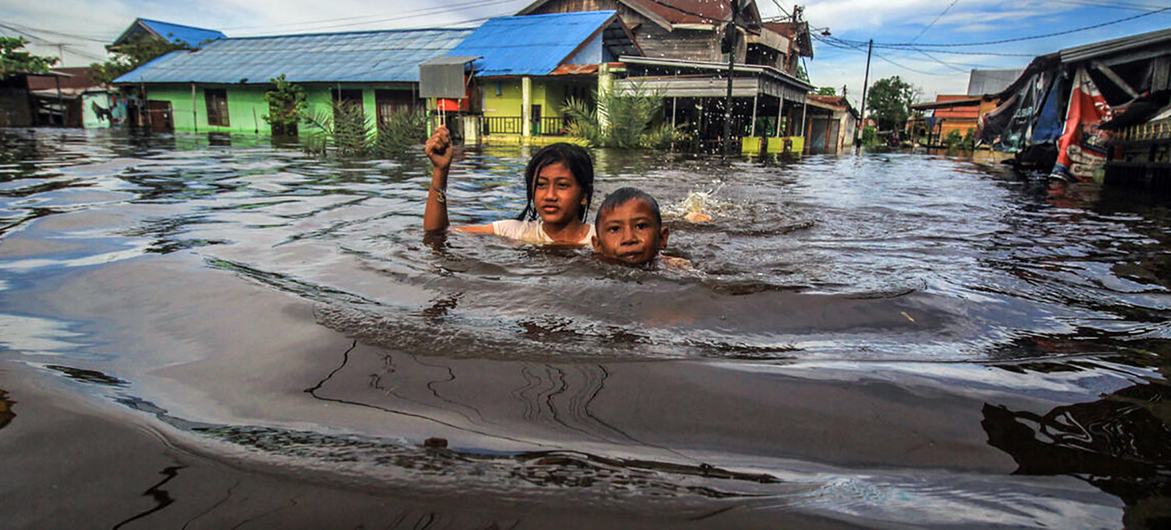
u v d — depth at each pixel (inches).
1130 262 113.2
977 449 40.0
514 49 855.7
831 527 32.1
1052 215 192.9
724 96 781.9
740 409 45.1
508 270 88.6
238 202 163.0
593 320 65.7
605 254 97.7
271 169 277.0
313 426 41.8
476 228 128.0
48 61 1376.7
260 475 35.9
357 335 59.3
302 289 75.9
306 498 33.8
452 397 46.4
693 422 43.1
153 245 103.1
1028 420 44.1
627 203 95.7
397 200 177.5
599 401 46.1
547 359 54.0
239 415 43.3
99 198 162.6
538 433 41.3
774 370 52.5
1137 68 454.9
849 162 573.9
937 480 36.6
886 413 44.9
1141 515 33.1
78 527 31.1
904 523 32.4
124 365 52.1
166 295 72.7
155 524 31.4
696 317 67.7
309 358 53.7
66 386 47.6
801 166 477.4
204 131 925.8
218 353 54.8
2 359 52.9
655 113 802.2
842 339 62.2
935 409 45.6
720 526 32.1
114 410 43.7
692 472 37.1
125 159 308.5
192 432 40.8
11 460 37.0
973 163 609.9
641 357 54.9
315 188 204.5
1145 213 204.4
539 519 32.4
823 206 197.3
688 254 106.6
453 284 79.6
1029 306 78.1
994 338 64.2
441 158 123.5
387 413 43.8
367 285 78.8
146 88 1034.1
